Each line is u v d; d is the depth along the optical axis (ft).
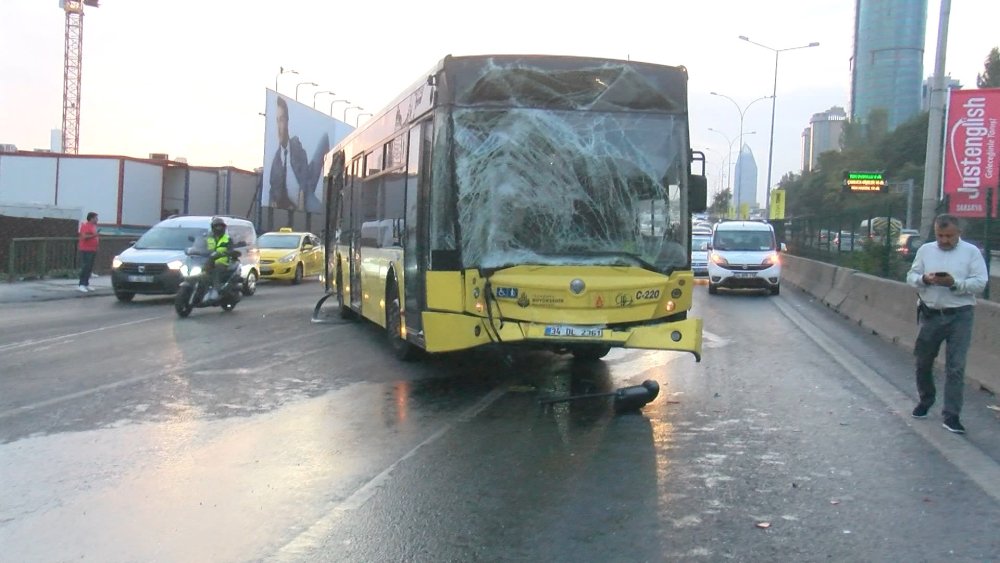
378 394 31.14
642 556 16.11
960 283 24.94
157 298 69.77
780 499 19.38
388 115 39.14
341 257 54.19
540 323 28.99
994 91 63.93
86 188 144.66
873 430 25.80
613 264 29.60
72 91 350.02
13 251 75.05
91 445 23.73
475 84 29.76
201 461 22.31
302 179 174.29
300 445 23.93
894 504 19.02
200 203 164.25
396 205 36.68
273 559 16.03
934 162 65.10
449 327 29.50
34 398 29.73
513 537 17.08
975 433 25.40
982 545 16.61
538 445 24.06
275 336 46.57
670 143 30.35
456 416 27.63
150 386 32.07
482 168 29.55
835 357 40.34
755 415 27.91
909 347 42.45
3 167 144.97
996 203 59.77
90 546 16.60
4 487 20.10
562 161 29.81
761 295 79.36
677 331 29.50
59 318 54.03
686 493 19.80
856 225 78.28
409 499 19.38
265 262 92.07
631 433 25.46
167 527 17.62
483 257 29.40
